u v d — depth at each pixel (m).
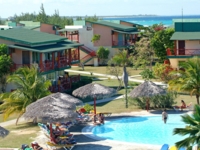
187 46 61.78
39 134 34.38
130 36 90.75
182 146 23.20
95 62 82.62
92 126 37.38
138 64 72.94
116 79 64.12
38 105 31.34
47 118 29.58
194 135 23.36
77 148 30.48
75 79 59.91
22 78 39.16
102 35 85.69
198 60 43.44
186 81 42.81
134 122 38.81
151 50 72.50
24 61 51.84
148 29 80.62
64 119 29.69
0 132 26.45
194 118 23.88
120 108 44.47
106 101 48.62
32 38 54.84
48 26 86.31
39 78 38.97
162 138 33.56
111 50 85.31
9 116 41.25
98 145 31.14
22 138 33.19
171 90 44.38
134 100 44.53
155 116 40.84
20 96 37.84
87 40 86.00
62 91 54.50
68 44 60.12
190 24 64.81
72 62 60.97
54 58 55.94
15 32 57.25
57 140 30.14
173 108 43.59
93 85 39.97
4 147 30.66
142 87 41.50
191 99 47.66
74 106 32.41
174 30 67.06
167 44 71.69
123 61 60.75
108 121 39.28
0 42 51.62
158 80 59.75
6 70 48.84
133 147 30.31
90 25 86.81
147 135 34.56
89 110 41.75
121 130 36.22
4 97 38.66
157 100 43.56
